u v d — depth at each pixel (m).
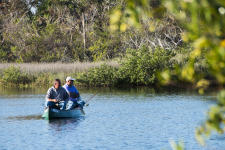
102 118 42.88
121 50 116.88
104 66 85.62
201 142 5.52
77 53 119.94
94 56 117.12
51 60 116.88
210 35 5.06
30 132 35.09
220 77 5.14
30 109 49.44
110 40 117.31
